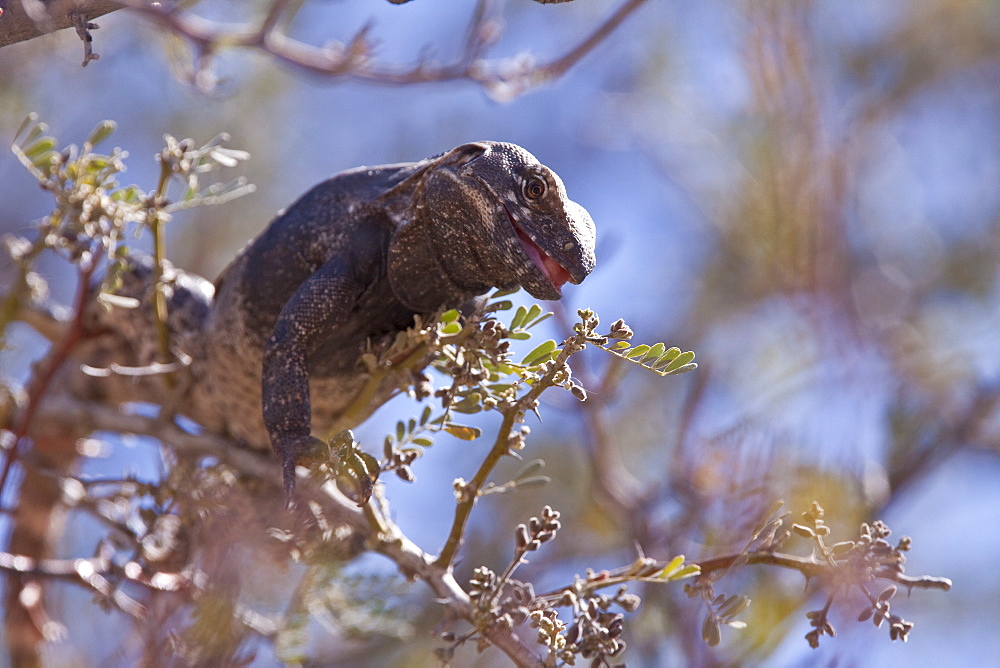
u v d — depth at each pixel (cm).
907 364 1308
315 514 809
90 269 895
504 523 1337
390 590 898
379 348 795
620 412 1362
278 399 736
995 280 1457
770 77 1165
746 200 1266
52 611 1020
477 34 1172
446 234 734
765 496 841
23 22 672
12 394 1035
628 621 916
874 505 1084
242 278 862
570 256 697
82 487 958
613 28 1179
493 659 1064
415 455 697
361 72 1154
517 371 692
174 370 914
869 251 1445
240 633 783
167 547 876
